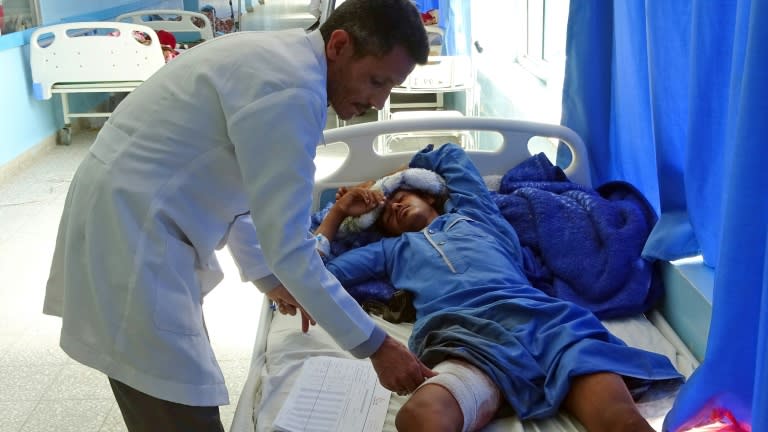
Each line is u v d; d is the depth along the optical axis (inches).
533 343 61.5
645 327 71.9
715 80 61.9
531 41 155.1
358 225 83.3
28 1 200.1
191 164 46.6
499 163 92.2
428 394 54.6
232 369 93.7
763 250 48.4
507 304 64.7
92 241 46.8
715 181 64.9
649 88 78.7
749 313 50.4
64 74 187.3
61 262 51.3
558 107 115.0
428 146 90.0
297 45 45.9
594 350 58.3
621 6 78.5
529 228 82.2
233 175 47.8
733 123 53.2
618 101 83.8
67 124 201.9
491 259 72.9
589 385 56.0
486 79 160.1
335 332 44.9
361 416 58.5
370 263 77.7
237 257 56.9
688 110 66.1
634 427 53.2
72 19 225.3
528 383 58.2
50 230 140.9
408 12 45.5
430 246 76.1
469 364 59.4
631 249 75.5
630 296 73.5
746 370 52.2
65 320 48.9
